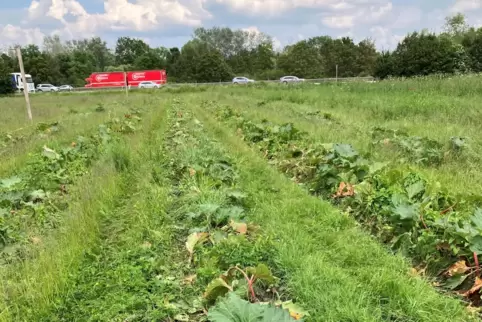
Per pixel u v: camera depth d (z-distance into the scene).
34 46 76.19
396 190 4.96
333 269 3.67
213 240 4.24
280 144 8.70
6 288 3.52
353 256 3.99
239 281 3.44
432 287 3.59
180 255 4.25
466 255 3.70
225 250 3.93
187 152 7.58
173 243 4.49
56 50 95.00
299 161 7.16
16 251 4.32
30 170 7.15
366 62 73.25
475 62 38.28
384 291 3.41
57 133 11.05
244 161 7.52
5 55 70.12
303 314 3.03
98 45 104.25
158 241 4.40
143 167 7.11
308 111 14.32
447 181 5.96
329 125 10.86
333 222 4.79
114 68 80.31
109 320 3.19
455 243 3.81
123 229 4.84
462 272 3.56
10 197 5.55
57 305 3.36
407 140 7.80
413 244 4.11
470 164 6.70
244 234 4.34
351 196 5.33
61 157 7.67
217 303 3.05
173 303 3.38
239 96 25.25
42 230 4.89
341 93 20.34
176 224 4.91
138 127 11.93
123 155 7.37
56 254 3.99
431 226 4.15
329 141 8.52
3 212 5.07
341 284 3.47
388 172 5.46
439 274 3.82
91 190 5.77
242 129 11.02
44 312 3.28
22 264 3.90
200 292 3.52
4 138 10.69
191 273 3.89
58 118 15.36
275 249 4.00
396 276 3.57
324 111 14.20
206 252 3.98
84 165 7.62
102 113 15.88
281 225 4.62
